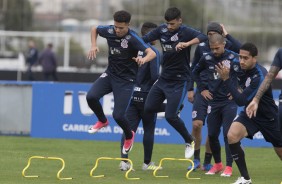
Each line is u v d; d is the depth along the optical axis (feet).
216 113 99.25
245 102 84.12
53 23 337.11
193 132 104.06
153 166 104.37
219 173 101.24
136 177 94.73
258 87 83.41
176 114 98.63
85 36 333.01
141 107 102.68
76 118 145.69
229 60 96.68
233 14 315.58
